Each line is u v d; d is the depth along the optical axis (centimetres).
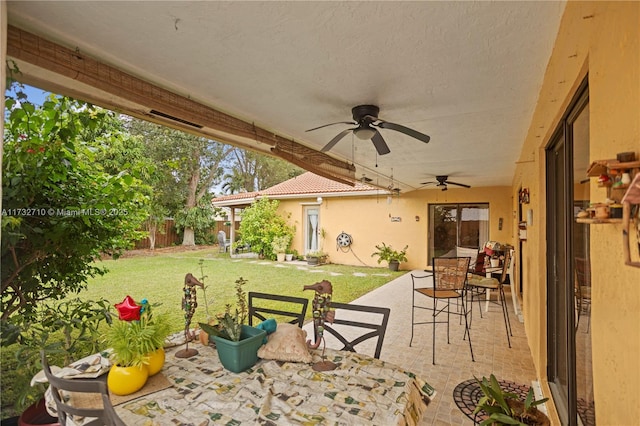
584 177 169
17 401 218
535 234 311
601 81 114
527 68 226
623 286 96
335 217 1120
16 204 234
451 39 189
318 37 187
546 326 275
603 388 114
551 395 248
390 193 996
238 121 323
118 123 713
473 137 402
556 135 234
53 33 180
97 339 270
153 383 158
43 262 271
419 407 154
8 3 153
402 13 165
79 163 269
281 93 267
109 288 708
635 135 86
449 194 952
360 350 382
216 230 1877
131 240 345
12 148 225
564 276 222
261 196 1220
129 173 312
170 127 292
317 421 129
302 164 431
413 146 448
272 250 1182
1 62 131
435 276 382
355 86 255
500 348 389
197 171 1728
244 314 197
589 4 127
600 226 119
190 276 214
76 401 145
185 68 223
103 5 157
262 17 168
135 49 198
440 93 269
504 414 155
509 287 723
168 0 153
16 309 268
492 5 160
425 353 374
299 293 675
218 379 163
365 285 756
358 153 493
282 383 159
